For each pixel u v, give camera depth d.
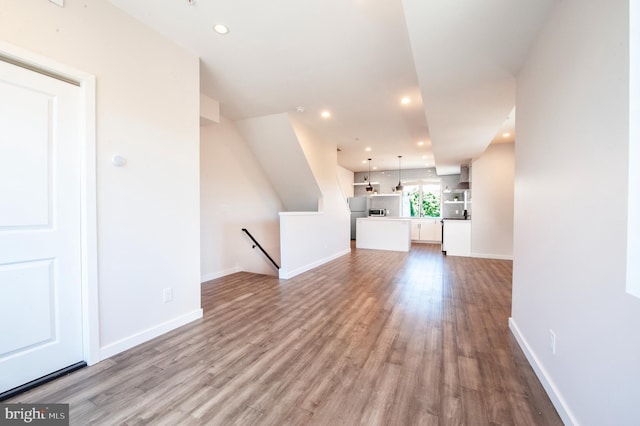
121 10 2.09
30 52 1.62
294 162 5.12
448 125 3.68
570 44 1.39
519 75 2.28
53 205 1.78
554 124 1.59
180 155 2.57
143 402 1.55
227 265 4.75
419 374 1.83
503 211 6.16
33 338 1.69
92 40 1.91
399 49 2.57
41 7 1.67
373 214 10.73
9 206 1.60
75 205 1.88
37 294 1.71
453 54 2.04
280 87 3.38
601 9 1.13
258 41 2.47
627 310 0.95
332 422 1.41
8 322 1.60
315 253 5.46
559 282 1.50
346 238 7.18
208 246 4.37
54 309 1.78
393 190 10.60
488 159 6.24
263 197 5.65
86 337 1.91
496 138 5.63
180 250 2.59
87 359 1.90
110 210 2.03
